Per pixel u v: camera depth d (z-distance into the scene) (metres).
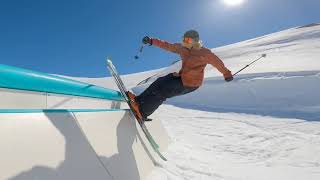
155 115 6.90
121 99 4.95
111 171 3.21
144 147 4.61
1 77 2.38
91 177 2.79
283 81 23.25
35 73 2.83
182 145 7.34
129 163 3.73
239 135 10.64
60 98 3.24
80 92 3.67
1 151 1.99
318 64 29.27
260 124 14.27
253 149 8.11
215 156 6.77
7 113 2.26
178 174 4.61
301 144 9.00
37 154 2.29
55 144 2.57
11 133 2.16
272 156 7.30
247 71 29.48
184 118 15.91
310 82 22.20
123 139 3.98
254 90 23.16
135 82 53.19
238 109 20.31
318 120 15.80
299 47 51.91
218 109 20.70
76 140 2.92
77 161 2.74
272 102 20.83
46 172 2.28
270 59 42.12
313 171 5.86
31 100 2.76
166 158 5.35
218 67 3.96
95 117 3.61
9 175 1.95
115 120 4.10
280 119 16.27
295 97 20.81
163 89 4.05
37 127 2.47
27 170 2.11
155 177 4.13
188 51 3.98
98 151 3.20
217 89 24.56
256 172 5.57
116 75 4.11
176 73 4.04
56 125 2.75
